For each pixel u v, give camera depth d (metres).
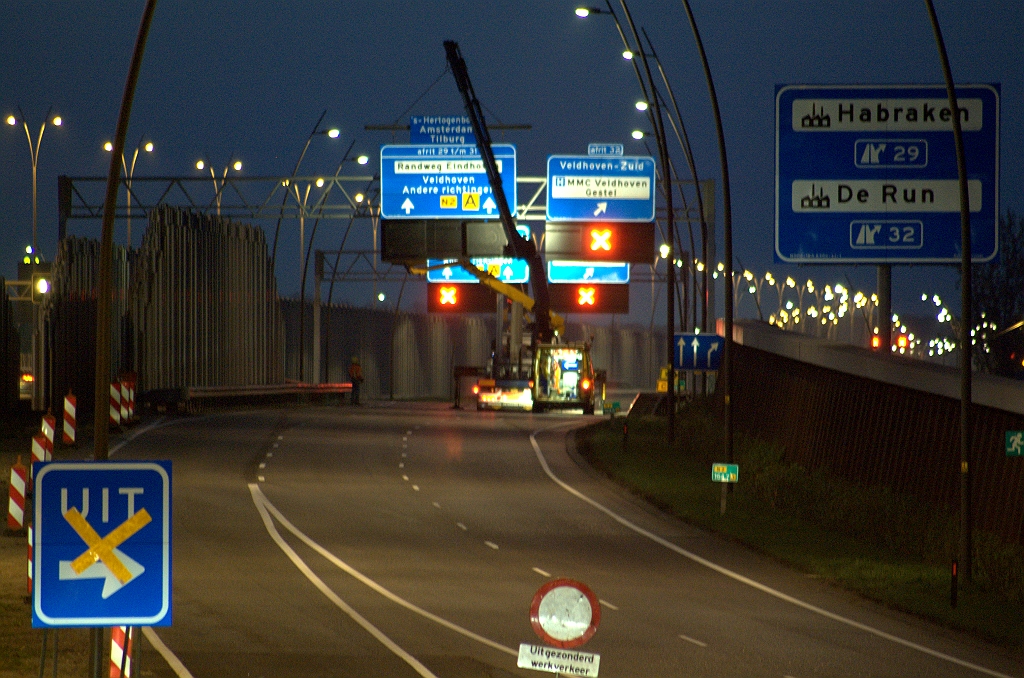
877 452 122.06
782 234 113.00
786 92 113.00
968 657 66.50
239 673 53.78
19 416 184.00
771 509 120.88
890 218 112.12
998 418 98.75
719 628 70.00
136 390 191.88
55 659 46.59
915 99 112.12
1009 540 93.81
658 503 124.88
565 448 170.12
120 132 54.91
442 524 107.69
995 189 111.19
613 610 74.19
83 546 35.00
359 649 59.84
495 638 64.19
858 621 75.19
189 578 79.50
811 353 141.25
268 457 146.75
